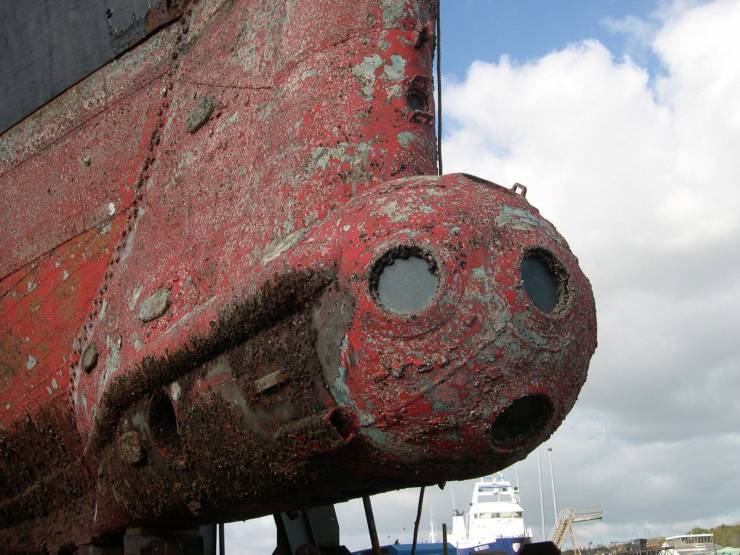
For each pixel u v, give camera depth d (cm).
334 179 495
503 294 425
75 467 649
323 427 443
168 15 663
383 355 423
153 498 568
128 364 545
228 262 527
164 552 597
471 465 454
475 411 425
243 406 483
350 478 481
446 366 417
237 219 537
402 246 427
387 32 525
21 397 695
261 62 571
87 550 623
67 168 714
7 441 699
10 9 804
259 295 461
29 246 730
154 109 654
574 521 3384
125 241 636
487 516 3819
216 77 604
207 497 540
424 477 466
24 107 775
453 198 446
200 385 506
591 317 471
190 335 500
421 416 424
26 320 710
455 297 418
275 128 536
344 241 445
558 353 439
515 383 429
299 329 452
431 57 543
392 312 422
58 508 673
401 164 498
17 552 695
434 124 529
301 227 495
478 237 431
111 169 673
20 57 789
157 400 540
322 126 510
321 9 542
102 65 708
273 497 517
